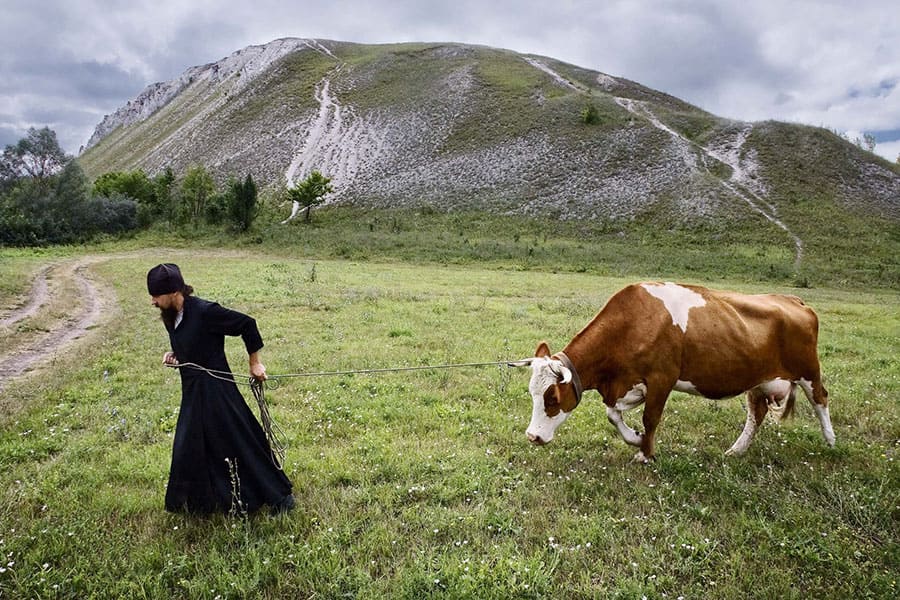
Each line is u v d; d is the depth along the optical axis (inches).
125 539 165.5
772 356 225.5
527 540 167.8
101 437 243.9
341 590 144.6
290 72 4419.3
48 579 146.3
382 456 221.3
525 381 334.3
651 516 180.1
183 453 168.7
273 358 387.9
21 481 202.7
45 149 2222.0
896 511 184.2
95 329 538.3
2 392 323.0
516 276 1161.4
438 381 331.9
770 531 168.4
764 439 247.3
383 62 4360.2
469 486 197.2
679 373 219.8
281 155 3102.9
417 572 147.6
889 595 142.4
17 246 1772.9
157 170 3543.3
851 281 1305.4
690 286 228.4
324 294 701.9
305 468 211.8
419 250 1595.7
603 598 141.6
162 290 165.6
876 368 382.9
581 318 567.2
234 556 155.3
